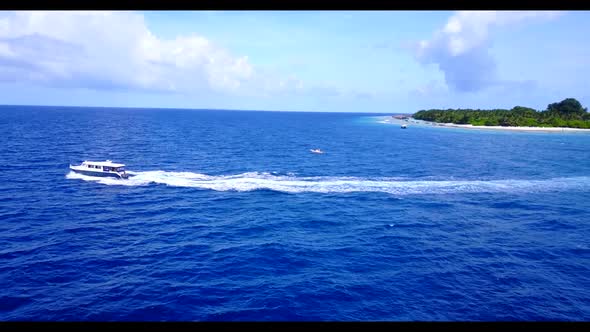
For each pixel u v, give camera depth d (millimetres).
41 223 34750
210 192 47469
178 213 38719
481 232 34562
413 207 42500
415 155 84750
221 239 31688
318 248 30000
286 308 21250
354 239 32125
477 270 26547
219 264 26766
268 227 34875
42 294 22266
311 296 22531
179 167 63094
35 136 102062
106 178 52438
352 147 99812
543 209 42594
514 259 28562
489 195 48844
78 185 49062
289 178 56375
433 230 34812
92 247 29469
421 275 25594
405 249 30125
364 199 45656
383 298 22516
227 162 69438
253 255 28391
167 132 133500
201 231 33562
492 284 24547
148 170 59594
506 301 22484
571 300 22734
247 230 33969
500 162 75562
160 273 25250
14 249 28672
